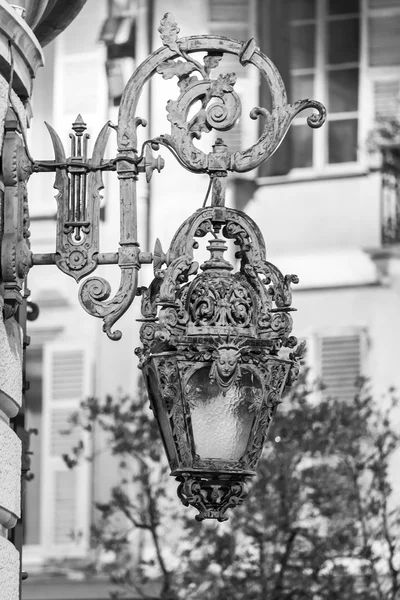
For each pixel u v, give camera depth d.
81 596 25.27
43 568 25.50
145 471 18.67
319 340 25.80
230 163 6.27
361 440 19.84
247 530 17.30
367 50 26.89
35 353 26.88
